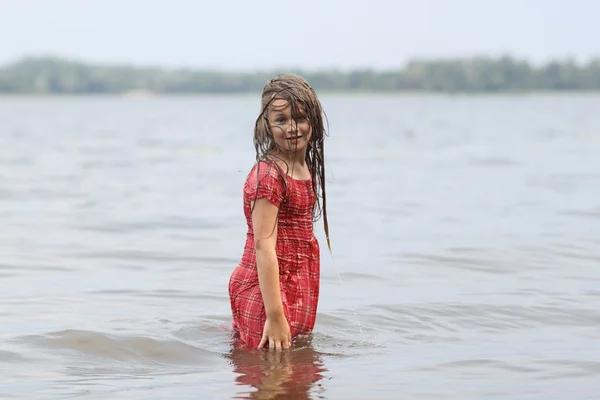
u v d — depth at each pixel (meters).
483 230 12.62
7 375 5.76
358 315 7.62
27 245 11.20
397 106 122.38
